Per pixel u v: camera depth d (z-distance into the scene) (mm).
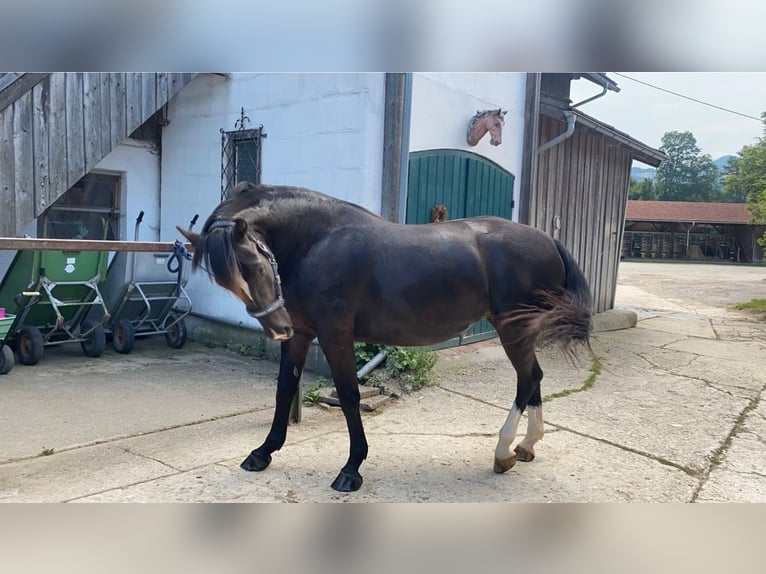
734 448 3637
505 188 6555
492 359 5809
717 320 9383
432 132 5441
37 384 4762
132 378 5051
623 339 7230
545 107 6945
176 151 6852
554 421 4117
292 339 3162
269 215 2879
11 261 5918
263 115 5797
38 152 5332
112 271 5918
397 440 3699
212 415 4113
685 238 37688
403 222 5125
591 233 8461
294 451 3459
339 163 5129
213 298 6559
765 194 16766
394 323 2996
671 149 63188
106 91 5770
